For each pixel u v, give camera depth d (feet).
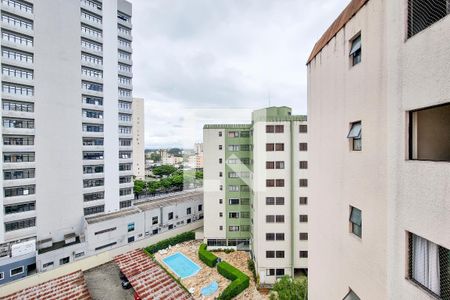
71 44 102.78
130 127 131.03
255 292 74.95
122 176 123.95
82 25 108.37
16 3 88.84
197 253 104.01
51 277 79.97
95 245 97.25
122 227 105.70
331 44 27.84
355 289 22.77
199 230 124.26
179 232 119.75
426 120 15.84
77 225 104.53
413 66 15.16
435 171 13.48
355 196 22.75
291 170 78.64
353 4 23.00
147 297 67.51
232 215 106.93
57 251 87.56
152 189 187.32
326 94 29.40
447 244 12.67
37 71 93.25
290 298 50.55
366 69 20.59
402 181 16.28
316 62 32.78
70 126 102.68
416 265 15.74
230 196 106.42
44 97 95.09
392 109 17.26
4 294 70.95
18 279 74.84
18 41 89.51
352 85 23.17
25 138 91.40
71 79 102.89
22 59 90.53
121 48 127.65
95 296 75.05
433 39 13.58
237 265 91.86
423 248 15.21
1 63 85.30
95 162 111.04
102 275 86.48
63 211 100.42
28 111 91.91
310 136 35.35
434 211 13.56
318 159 32.24
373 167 19.74
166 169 214.07
